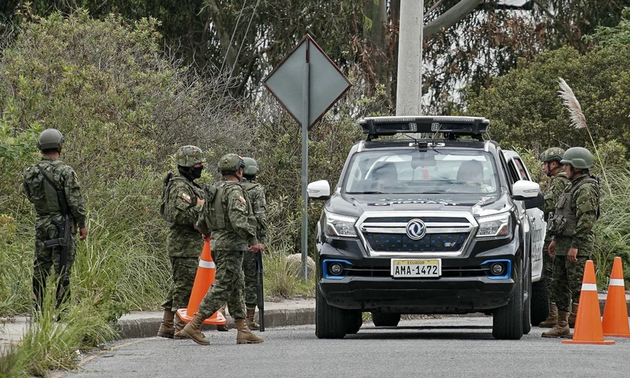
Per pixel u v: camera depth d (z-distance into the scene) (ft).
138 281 126.62
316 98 143.43
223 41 257.75
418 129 116.57
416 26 163.94
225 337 110.63
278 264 150.82
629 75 220.02
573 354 86.69
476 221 99.25
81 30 156.46
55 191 98.53
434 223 99.25
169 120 161.68
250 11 251.80
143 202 133.49
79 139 134.41
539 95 226.58
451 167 110.42
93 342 96.48
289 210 176.96
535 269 124.88
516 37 266.98
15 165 121.70
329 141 182.29
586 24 274.57
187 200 103.71
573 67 229.86
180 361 85.97
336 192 109.50
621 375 74.43
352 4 243.60
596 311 99.76
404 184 108.88
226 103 184.44
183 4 258.98
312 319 137.28
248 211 99.25
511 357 83.76
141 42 164.66
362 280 98.63
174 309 105.70
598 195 110.83
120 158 137.49
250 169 118.62
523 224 108.37
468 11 270.87
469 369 76.64
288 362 82.43
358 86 194.39
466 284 97.86
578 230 109.50
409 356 84.48
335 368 78.07
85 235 100.89
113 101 140.26
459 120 114.32
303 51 143.13
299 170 179.01
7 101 137.49
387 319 131.13
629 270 179.73
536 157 209.56
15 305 111.96
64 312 94.99
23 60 144.05
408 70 163.94
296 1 249.14
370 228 99.81
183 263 105.19
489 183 108.58
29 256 121.49
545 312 131.13
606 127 221.66
